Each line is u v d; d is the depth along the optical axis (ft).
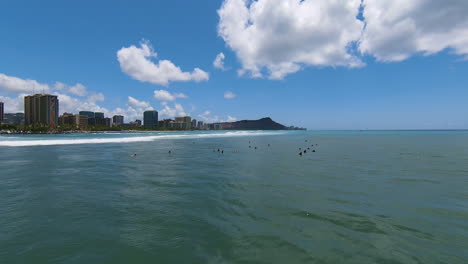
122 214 25.23
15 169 51.93
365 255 17.51
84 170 51.75
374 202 29.48
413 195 32.50
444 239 19.90
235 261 16.76
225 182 40.50
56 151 89.40
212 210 26.53
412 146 129.49
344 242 19.38
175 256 17.42
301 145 138.41
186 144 142.10
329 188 36.42
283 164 61.77
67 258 17.04
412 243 19.24
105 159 69.87
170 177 44.68
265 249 18.34
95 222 23.13
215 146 127.75
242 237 20.26
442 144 146.10
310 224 22.84
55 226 22.11
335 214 25.40
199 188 36.29
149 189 35.73
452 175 46.78
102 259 16.97
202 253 17.79
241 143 156.76
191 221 23.49
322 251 18.06
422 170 52.54
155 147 116.16
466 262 16.55
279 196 31.96
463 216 24.80
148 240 19.71
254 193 33.55
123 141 163.22
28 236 20.07
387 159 72.74
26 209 26.50
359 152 95.45
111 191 34.42
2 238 19.65
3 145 113.60
